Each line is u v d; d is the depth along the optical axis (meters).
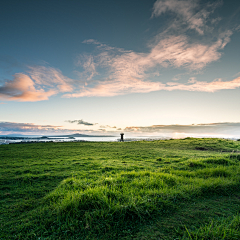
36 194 7.07
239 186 7.38
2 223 4.62
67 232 4.07
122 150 24.78
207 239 3.69
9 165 13.37
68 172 10.98
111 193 5.81
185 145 29.50
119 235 3.97
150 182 7.47
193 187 7.01
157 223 4.48
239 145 26.27
